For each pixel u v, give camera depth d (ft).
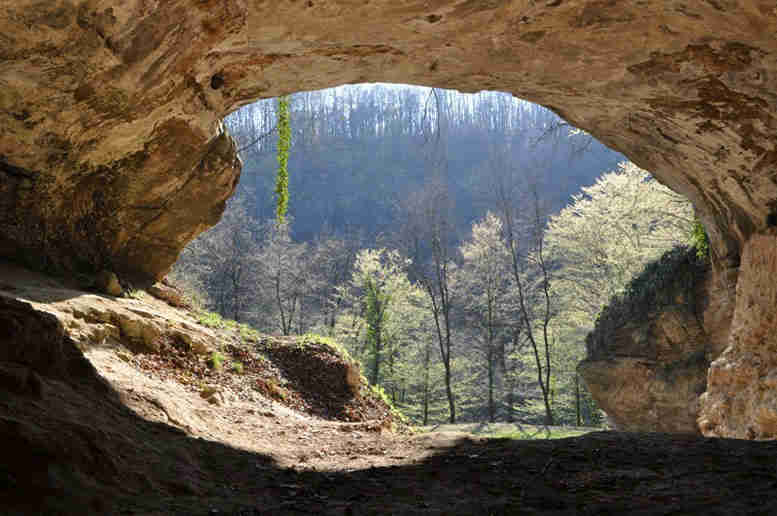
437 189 133.28
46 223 35.94
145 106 32.53
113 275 38.04
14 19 21.57
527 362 131.64
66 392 16.61
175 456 16.80
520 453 20.86
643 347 74.38
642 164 48.91
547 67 35.70
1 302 16.67
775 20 27.66
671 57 32.78
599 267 116.67
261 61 33.78
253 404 33.32
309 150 328.08
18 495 10.41
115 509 11.70
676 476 16.21
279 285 150.30
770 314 40.40
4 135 29.09
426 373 137.49
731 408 43.29
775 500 12.98
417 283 143.23
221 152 45.88
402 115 406.00
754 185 40.45
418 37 31.68
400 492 15.46
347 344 139.85
